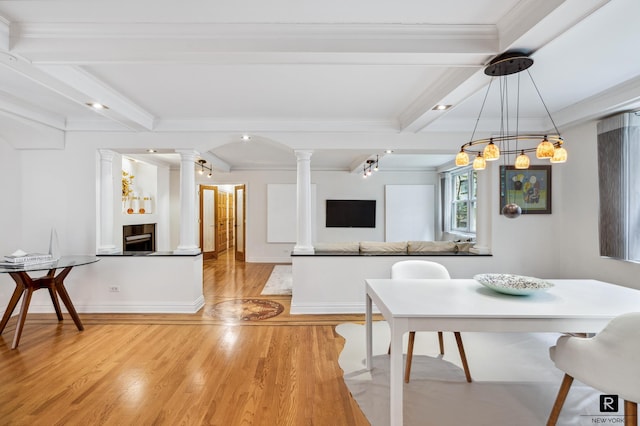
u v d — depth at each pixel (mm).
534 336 3182
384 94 3004
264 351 2838
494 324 1755
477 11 1791
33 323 3492
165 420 1901
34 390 2201
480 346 2963
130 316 3752
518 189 3879
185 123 3744
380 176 7793
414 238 7762
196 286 3992
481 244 4020
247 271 6535
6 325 3408
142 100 3141
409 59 2041
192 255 3871
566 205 3777
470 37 1959
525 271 3877
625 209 2996
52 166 3773
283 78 2631
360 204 7766
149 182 6621
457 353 2826
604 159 3174
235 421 1897
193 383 2305
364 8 1762
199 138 3832
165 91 2904
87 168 3783
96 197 3799
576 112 3305
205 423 1878
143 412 1971
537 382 2352
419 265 2871
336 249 4086
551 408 2037
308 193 3953
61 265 3064
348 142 3879
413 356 2762
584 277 3551
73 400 2088
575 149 3652
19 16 1815
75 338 3100
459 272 3881
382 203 7828
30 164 3766
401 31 1944
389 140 3893
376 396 2162
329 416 1951
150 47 1925
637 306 1889
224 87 2812
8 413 1952
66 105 3285
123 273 3863
